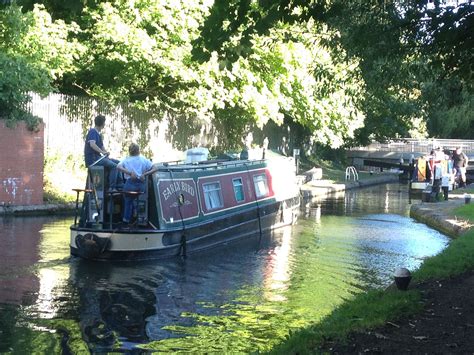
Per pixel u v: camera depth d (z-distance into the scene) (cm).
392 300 783
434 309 760
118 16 2097
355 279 1150
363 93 1323
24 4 802
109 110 2303
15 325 823
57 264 1180
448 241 1588
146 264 1234
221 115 2941
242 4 823
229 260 1312
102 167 1270
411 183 2970
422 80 1100
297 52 2627
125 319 869
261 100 2588
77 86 2389
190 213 1408
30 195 1778
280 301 983
